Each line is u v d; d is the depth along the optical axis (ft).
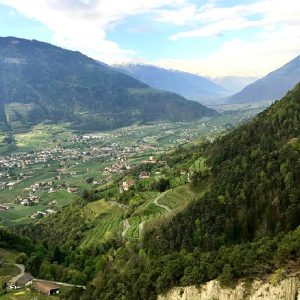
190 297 493.77
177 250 654.12
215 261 500.74
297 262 448.24
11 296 654.12
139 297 537.65
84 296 597.52
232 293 465.06
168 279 516.73
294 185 646.33
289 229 602.44
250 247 497.46
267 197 650.84
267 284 448.65
